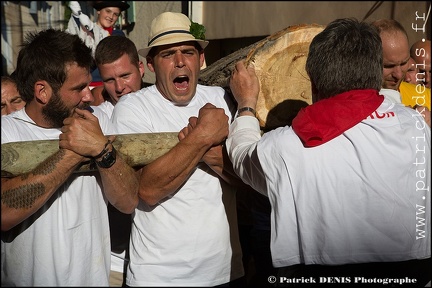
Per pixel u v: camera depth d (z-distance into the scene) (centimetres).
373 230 233
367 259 236
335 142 234
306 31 304
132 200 270
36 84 261
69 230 262
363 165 231
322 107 238
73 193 264
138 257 284
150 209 281
